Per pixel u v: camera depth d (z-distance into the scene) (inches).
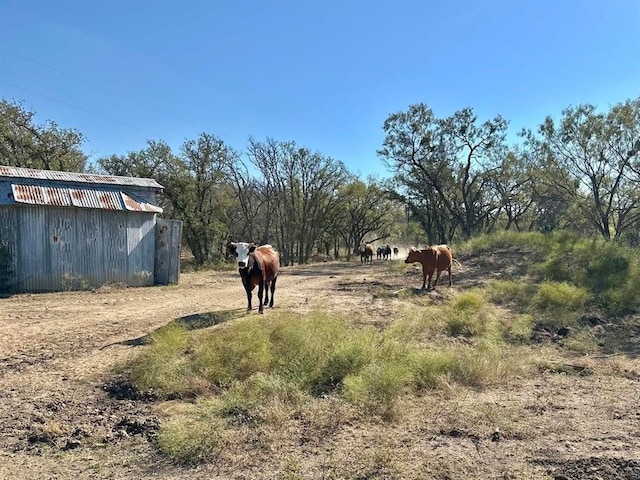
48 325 375.2
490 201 1605.6
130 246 675.4
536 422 197.3
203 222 1397.6
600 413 208.2
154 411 209.3
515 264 705.0
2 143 1128.8
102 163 1348.4
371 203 2081.7
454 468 156.4
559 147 963.3
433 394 230.7
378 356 261.7
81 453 172.1
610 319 405.4
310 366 247.3
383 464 158.2
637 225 1035.3
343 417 197.5
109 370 262.8
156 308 460.4
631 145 864.3
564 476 151.6
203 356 257.0
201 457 167.2
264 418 193.8
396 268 848.3
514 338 351.6
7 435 186.2
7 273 577.3
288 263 1798.7
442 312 401.7
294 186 1763.0
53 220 609.9
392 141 1513.3
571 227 1215.6
